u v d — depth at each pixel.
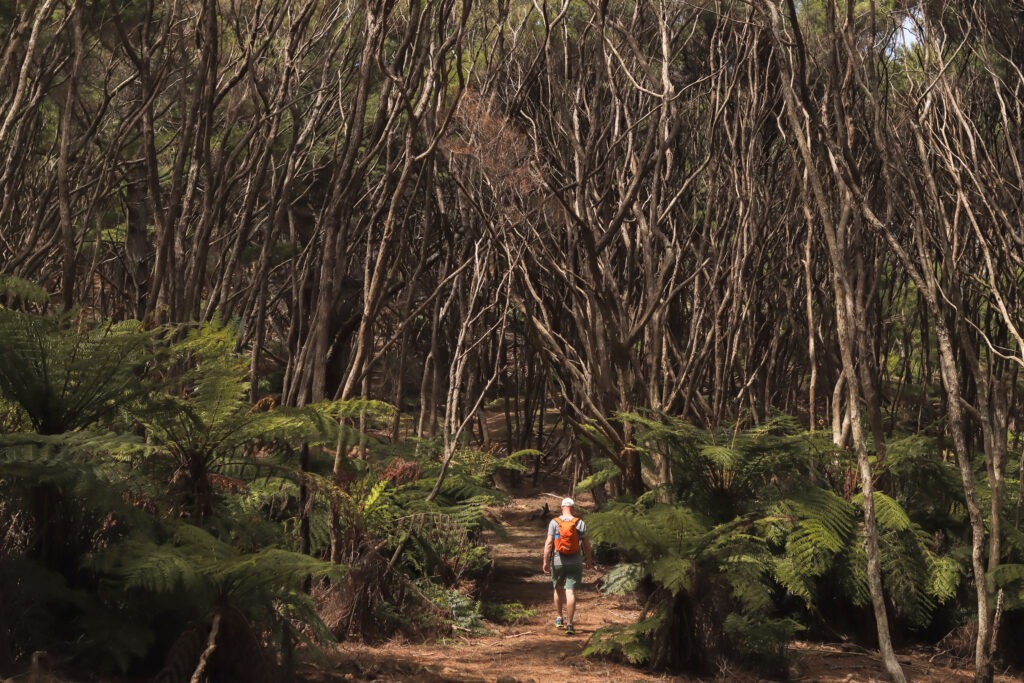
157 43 6.26
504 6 7.89
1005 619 6.84
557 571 7.52
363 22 7.28
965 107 6.88
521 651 6.61
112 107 7.71
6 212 6.14
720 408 7.91
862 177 7.23
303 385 6.40
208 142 5.96
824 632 7.26
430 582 7.40
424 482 7.78
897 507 7.26
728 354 7.88
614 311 7.72
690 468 6.92
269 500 6.66
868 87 6.16
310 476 5.58
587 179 7.03
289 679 4.79
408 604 7.00
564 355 7.84
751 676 6.06
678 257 7.73
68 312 4.87
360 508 6.66
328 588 6.65
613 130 7.78
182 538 4.57
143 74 6.00
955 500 7.51
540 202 7.20
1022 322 6.76
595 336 7.56
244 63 6.58
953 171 5.86
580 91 7.98
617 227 6.76
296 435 5.38
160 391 5.16
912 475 7.63
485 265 7.49
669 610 6.20
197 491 5.06
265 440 5.75
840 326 4.84
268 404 6.45
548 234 8.09
